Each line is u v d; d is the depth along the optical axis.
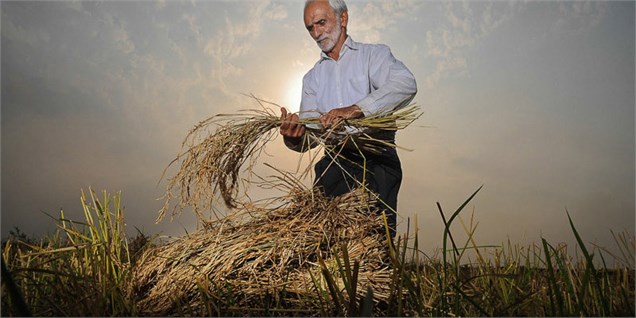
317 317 2.21
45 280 2.46
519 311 2.23
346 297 2.28
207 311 2.21
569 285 2.18
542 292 2.31
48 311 2.17
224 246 2.52
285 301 2.38
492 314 2.20
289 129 2.75
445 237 2.10
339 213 2.61
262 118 2.75
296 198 2.70
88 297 2.22
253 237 2.53
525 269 2.71
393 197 3.10
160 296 2.43
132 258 2.79
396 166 3.13
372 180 3.07
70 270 2.38
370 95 3.01
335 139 2.91
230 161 2.71
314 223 2.57
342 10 3.40
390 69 3.23
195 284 2.40
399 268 2.14
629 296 2.32
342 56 3.42
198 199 2.64
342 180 3.14
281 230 2.53
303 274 2.45
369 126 2.77
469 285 2.52
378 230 2.66
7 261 2.63
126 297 2.40
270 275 2.43
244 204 2.68
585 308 2.17
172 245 2.69
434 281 2.51
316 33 3.40
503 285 2.40
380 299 2.30
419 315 2.14
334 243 2.58
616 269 2.50
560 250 2.64
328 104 3.46
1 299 2.13
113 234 2.73
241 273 2.45
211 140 2.70
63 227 2.73
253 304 2.37
